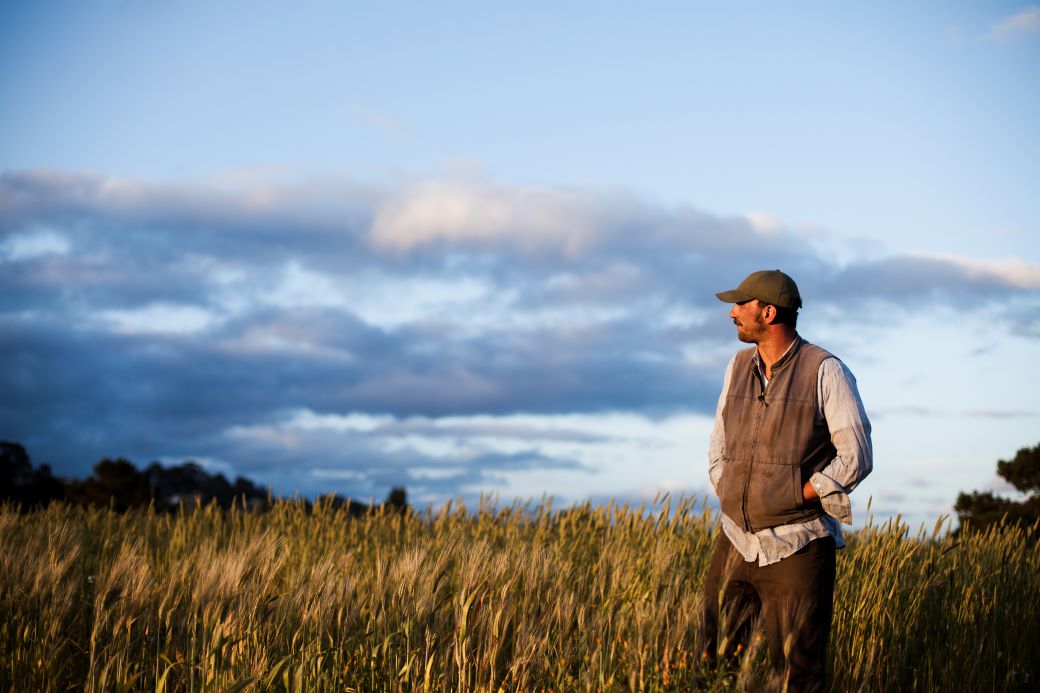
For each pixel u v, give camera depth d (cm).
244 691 325
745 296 394
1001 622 505
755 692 359
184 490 2834
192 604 402
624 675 355
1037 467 1377
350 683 353
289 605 399
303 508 866
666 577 507
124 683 322
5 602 397
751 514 388
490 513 804
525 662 360
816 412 382
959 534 645
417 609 402
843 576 514
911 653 484
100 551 692
